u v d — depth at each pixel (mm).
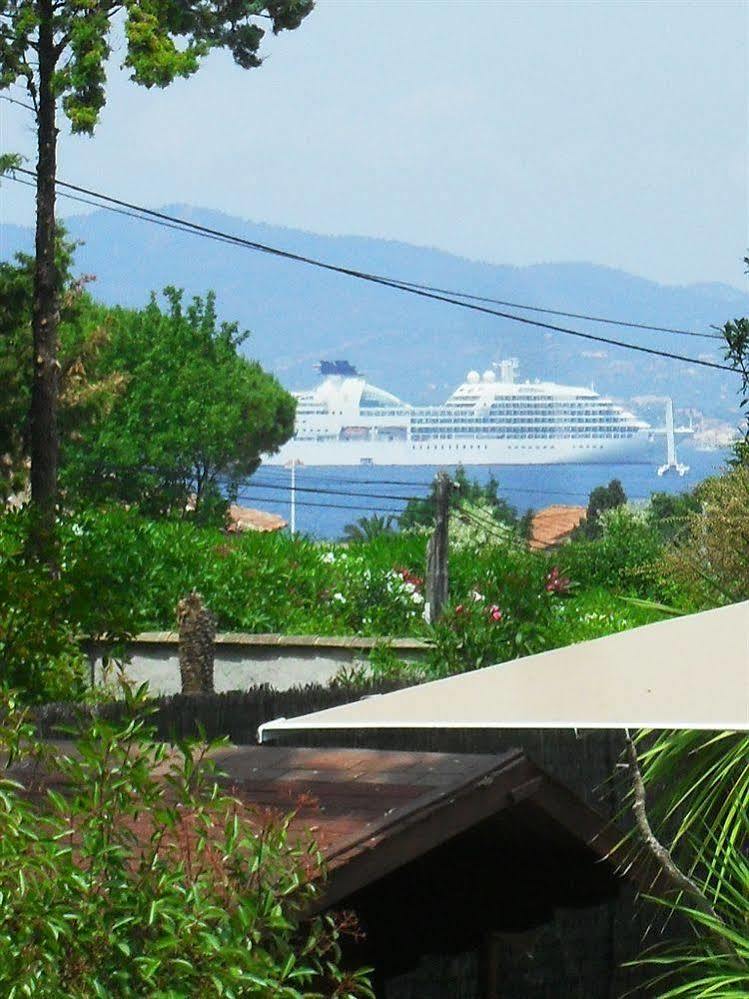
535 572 55375
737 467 33312
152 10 63438
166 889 12664
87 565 30688
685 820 19797
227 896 13250
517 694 14570
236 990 12531
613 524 99312
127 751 13695
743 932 18953
